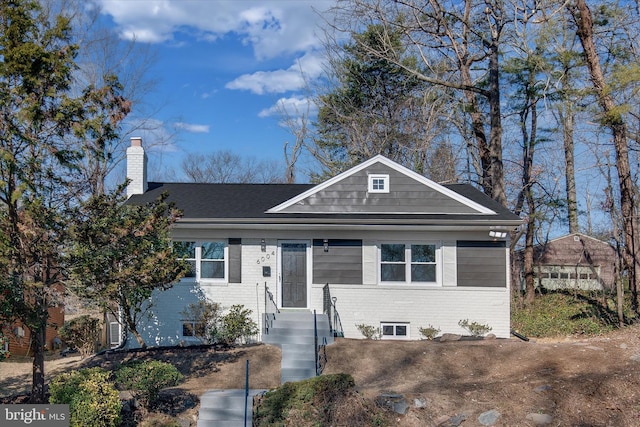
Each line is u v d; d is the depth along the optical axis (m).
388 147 32.81
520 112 25.11
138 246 11.14
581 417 9.79
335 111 33.44
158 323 16.20
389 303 16.33
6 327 10.66
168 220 12.20
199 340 16.06
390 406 10.55
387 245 16.53
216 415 10.74
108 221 10.81
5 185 9.80
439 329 16.17
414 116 31.83
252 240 16.42
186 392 11.80
